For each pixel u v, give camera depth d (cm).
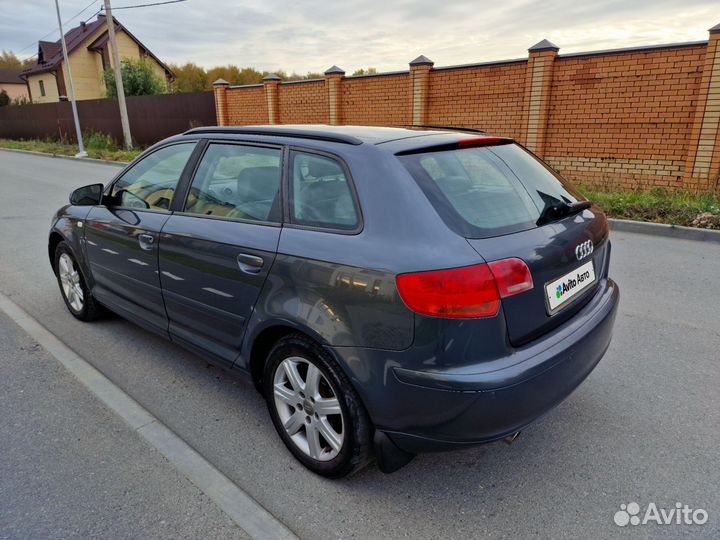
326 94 1535
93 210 403
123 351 401
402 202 226
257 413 319
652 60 928
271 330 268
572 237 257
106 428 301
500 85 1149
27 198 1138
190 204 322
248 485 256
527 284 223
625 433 292
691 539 220
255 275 267
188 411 321
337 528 229
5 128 3412
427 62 1253
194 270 305
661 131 948
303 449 267
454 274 206
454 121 1255
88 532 225
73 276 447
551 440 288
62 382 353
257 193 284
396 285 213
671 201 827
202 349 318
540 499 245
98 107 2562
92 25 4450
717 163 888
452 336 208
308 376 254
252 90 1783
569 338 240
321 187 256
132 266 359
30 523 229
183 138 344
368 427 239
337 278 231
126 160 1942
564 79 1046
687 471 261
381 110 1419
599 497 245
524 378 214
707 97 871
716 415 307
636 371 358
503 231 230
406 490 252
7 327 444
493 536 223
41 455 276
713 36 846
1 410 319
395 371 218
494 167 270
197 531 226
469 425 212
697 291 511
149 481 257
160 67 4569
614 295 294
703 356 378
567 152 1080
